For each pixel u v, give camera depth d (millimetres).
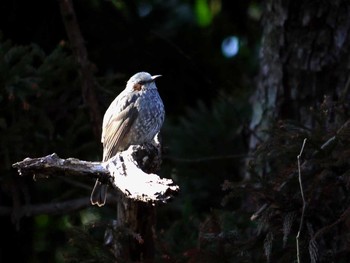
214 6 15945
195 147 14148
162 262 9641
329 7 11695
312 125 11703
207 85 14781
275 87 12070
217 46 15789
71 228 9898
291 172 9078
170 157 12734
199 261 9430
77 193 13555
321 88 11734
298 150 9336
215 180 13969
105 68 14188
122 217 9484
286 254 9227
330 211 9211
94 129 12500
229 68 15562
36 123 12125
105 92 12594
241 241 9594
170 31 15227
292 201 9109
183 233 11352
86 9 13906
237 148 14109
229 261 9453
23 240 14953
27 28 13805
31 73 11844
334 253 9297
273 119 10875
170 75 14422
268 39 12188
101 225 9727
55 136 12859
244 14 15805
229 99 14656
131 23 14102
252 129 12398
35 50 12211
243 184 9203
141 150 9109
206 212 13805
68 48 13867
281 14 11984
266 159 9742
